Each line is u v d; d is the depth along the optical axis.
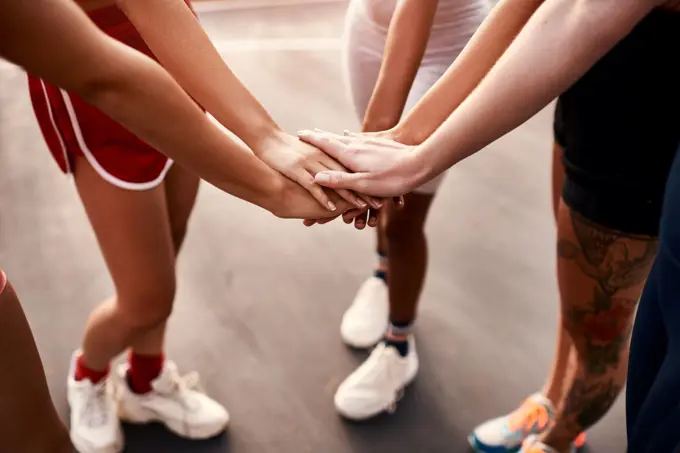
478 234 1.99
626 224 0.93
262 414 1.46
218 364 1.57
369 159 0.86
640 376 0.72
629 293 1.01
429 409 1.49
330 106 2.53
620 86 0.86
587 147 0.93
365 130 0.98
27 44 0.51
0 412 0.81
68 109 0.93
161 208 1.05
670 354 0.64
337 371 1.56
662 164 0.87
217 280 1.79
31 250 1.85
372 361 1.49
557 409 1.24
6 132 2.34
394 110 0.96
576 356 1.14
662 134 0.85
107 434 1.35
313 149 0.88
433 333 1.66
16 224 1.95
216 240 1.93
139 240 1.04
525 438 1.35
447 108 0.88
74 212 2.00
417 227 1.26
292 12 3.21
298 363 1.58
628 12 0.66
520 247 1.95
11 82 2.62
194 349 1.60
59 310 1.67
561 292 1.09
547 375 1.56
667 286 0.63
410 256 1.31
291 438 1.42
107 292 1.73
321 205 0.87
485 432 1.38
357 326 1.62
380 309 1.65
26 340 0.81
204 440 1.41
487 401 1.51
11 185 2.10
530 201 2.14
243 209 2.06
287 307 1.72
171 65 0.85
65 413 1.42
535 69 0.72
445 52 1.12
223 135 0.71
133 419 1.42
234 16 3.15
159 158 1.01
